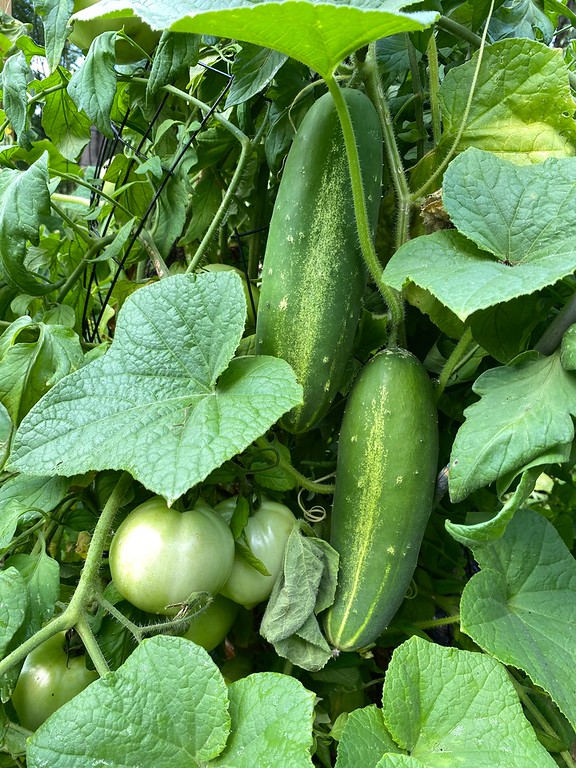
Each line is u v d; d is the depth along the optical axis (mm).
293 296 376
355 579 372
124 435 316
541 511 801
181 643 308
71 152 571
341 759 327
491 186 347
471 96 416
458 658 358
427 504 376
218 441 299
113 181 645
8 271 429
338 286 378
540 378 356
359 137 388
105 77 435
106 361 349
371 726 346
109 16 321
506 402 351
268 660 484
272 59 403
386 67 532
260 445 407
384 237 492
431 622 487
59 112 552
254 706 304
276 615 386
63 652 392
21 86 467
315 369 376
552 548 420
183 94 511
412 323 496
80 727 289
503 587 402
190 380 347
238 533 390
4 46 530
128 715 295
